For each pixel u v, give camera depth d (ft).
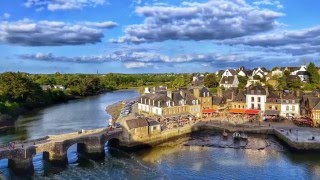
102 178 204.23
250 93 391.65
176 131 303.68
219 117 378.53
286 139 274.57
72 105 564.71
